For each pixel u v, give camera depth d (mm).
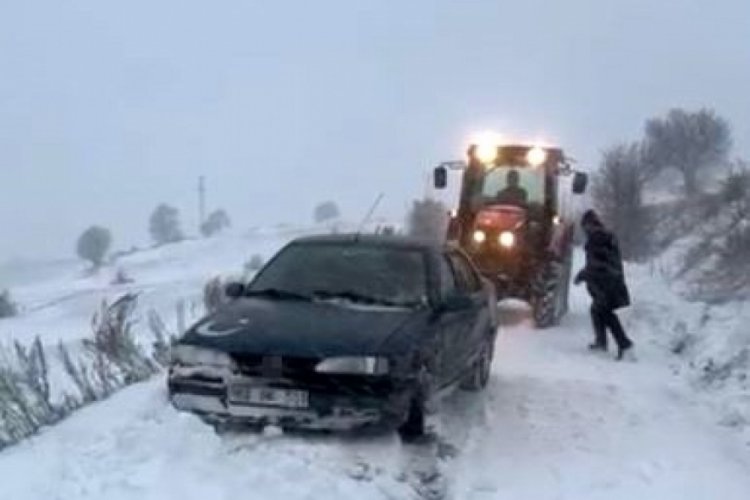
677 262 26156
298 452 6336
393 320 7109
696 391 9422
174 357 6812
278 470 6039
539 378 9852
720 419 8266
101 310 13617
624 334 11211
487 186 14766
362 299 7574
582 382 9680
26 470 6391
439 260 8141
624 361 11055
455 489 6223
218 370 6594
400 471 6355
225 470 6090
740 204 28875
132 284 39562
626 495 6211
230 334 6789
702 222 31844
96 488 5922
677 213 36125
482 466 6758
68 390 9992
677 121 50750
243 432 6797
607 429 7832
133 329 14711
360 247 8164
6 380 8547
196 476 6023
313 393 6457
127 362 9852
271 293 7742
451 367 7812
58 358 12789
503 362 10789
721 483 6477
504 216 13742
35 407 8273
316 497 5742
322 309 7328
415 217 34375
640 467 6793
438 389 7387
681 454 7133
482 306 8938
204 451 6387
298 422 6508
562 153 14875
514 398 8898
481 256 13578
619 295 11203
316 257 8062
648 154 49094
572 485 6402
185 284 29891
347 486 5910
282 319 7055
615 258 11305
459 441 7324
